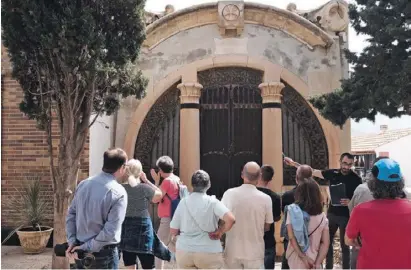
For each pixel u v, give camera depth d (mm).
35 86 6270
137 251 4652
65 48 5391
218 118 9062
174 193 5750
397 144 18766
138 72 6875
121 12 6176
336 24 8914
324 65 8914
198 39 9016
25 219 7547
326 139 8711
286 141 8977
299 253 3889
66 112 5930
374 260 3127
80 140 6152
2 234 7969
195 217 4074
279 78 8789
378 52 5695
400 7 5535
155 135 9102
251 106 9047
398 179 3248
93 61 5613
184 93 8742
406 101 5379
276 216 4941
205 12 8859
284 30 8953
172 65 8969
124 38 6223
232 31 8953
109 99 6785
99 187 3559
